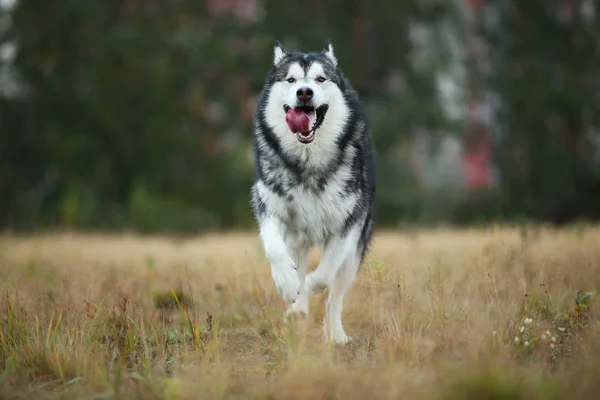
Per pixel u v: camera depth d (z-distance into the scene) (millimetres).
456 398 4043
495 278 6648
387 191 28359
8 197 29969
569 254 8258
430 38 32531
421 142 32938
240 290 7414
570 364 4707
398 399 4078
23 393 4578
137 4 31500
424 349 5090
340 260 6309
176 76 29703
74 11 29672
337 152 6438
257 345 5719
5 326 5816
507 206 25250
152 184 29641
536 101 30656
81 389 4590
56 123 30219
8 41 30719
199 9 31750
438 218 26156
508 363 4758
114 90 29891
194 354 5336
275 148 6512
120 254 11914
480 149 32469
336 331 6125
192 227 24688
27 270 8852
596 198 28156
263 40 30344
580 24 33344
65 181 30078
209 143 31078
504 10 32969
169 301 7172
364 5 30500
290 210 6438
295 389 4320
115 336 5633
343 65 30047
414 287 7023
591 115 31672
